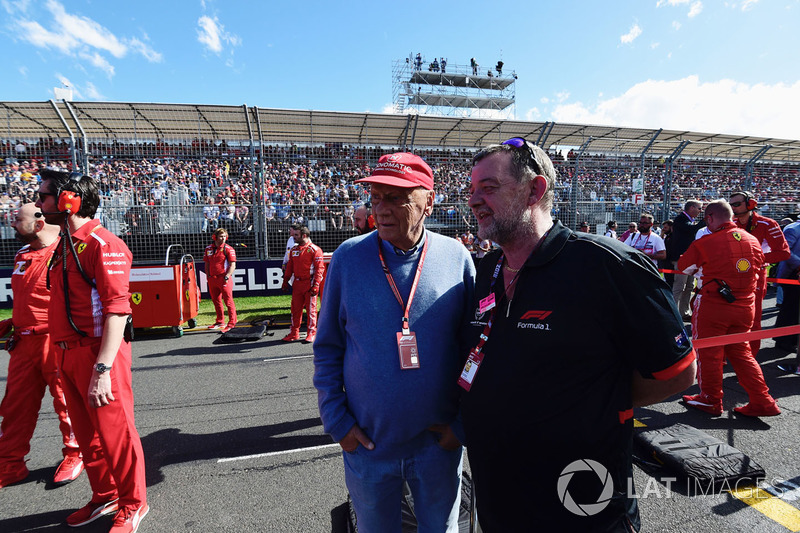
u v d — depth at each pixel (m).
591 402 1.02
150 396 4.07
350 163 11.52
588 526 1.03
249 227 9.59
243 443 3.12
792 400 3.67
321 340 1.45
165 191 9.38
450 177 11.57
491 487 1.13
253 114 9.98
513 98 33.84
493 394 1.10
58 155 9.00
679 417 3.37
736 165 14.30
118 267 2.01
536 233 1.13
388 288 1.34
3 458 2.64
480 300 1.26
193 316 7.02
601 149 13.87
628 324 1.01
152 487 2.57
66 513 2.36
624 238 7.57
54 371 2.71
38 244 2.79
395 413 1.29
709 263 3.36
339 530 2.16
